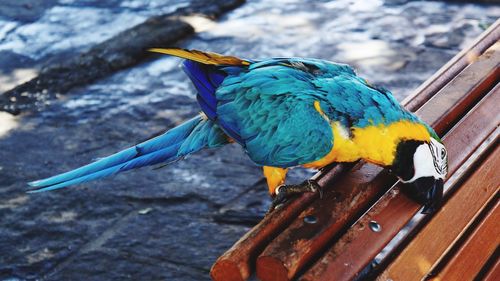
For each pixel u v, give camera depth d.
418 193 3.51
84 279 6.55
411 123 3.72
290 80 4.13
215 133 4.42
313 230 3.03
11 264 6.75
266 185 7.69
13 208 7.46
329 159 4.06
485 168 3.90
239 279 2.86
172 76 9.95
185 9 11.69
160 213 7.34
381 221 3.26
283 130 4.04
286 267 2.80
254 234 2.98
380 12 11.42
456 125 3.99
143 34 10.87
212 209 7.38
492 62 4.50
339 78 4.13
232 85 4.20
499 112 4.16
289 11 11.62
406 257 3.32
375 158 3.74
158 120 8.99
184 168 8.01
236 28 11.16
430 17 11.16
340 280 2.88
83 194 7.63
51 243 7.00
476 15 11.18
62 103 9.42
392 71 9.70
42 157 8.34
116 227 7.18
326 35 10.80
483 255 3.79
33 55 10.62
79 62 10.28
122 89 9.70
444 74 4.46
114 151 8.42
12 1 12.27
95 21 11.52
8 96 9.59
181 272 6.58
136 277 6.54
